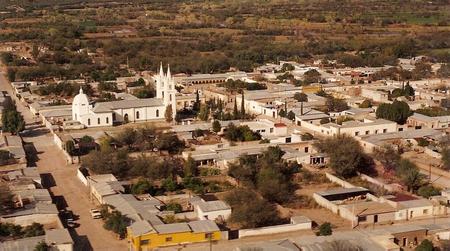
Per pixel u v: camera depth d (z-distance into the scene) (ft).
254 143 613.11
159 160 526.16
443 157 540.52
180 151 585.63
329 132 645.51
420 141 605.73
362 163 531.09
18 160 552.41
